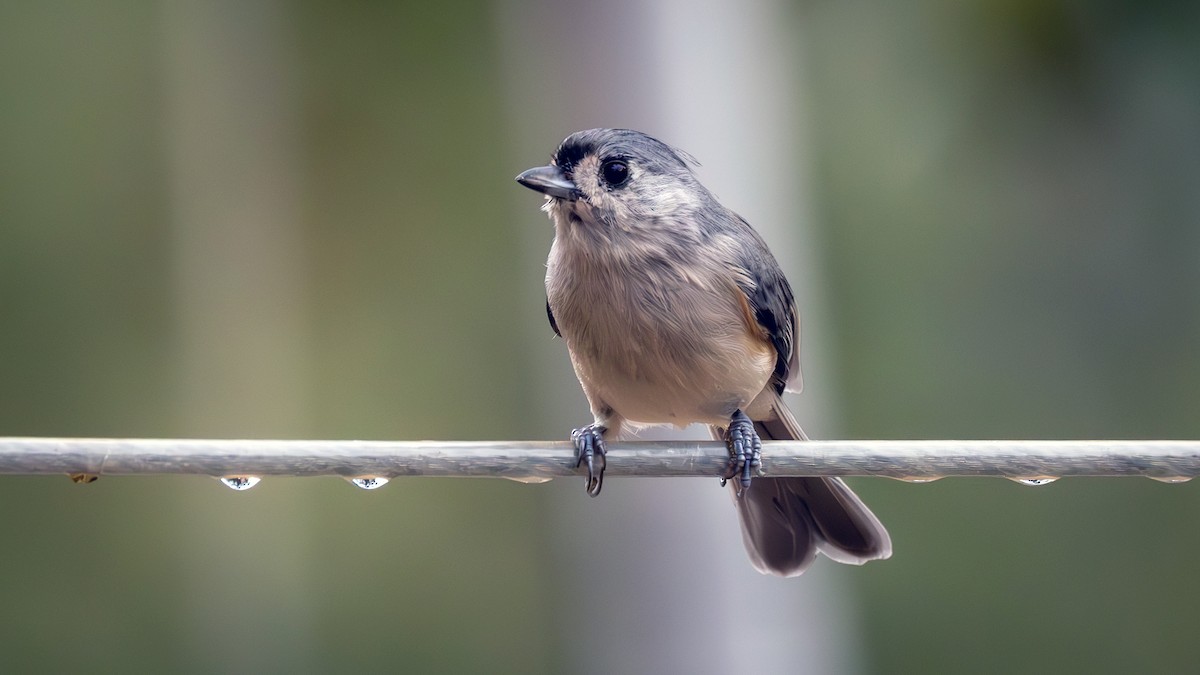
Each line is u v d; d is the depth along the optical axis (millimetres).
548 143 9719
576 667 9312
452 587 12570
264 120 14078
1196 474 5207
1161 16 12234
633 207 6641
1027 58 12750
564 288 6793
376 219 13781
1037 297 12906
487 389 13219
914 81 12992
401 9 14055
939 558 12312
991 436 12672
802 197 10273
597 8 9531
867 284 12945
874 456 5352
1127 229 12734
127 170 14055
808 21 13031
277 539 12820
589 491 5871
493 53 13945
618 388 6922
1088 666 11977
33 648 12414
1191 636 12031
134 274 13898
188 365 13711
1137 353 12672
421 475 5266
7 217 13734
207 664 12602
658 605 9094
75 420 13461
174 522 12836
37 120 14008
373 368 13398
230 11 14102
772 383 7547
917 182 12938
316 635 12609
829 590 9570
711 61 9578
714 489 9156
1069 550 12281
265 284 13859
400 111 13953
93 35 14180
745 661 9062
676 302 6578
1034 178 12859
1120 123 12602
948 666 12055
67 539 12727
